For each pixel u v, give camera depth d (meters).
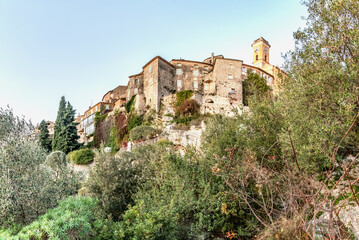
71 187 9.80
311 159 6.34
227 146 8.61
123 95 53.69
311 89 6.66
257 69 46.97
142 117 40.25
